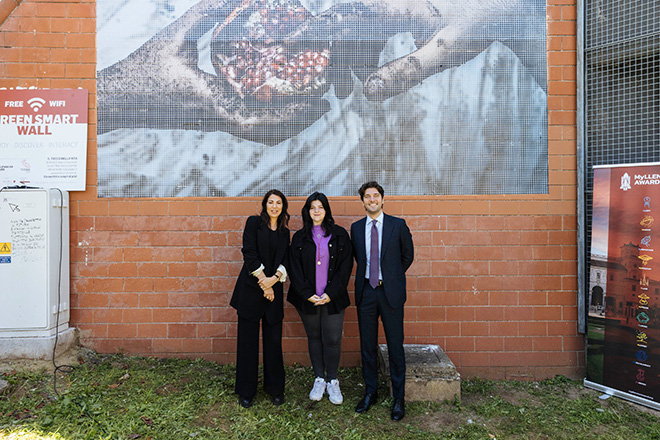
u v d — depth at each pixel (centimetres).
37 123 428
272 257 355
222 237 432
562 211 438
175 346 430
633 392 381
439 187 437
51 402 338
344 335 432
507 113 435
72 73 431
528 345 435
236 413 340
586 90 433
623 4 416
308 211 359
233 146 436
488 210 437
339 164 437
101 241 429
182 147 434
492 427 342
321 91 439
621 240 393
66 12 432
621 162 418
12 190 389
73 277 427
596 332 406
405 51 439
